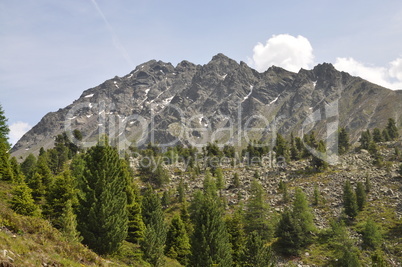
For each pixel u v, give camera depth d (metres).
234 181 114.56
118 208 38.75
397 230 71.75
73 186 49.62
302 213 75.00
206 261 39.56
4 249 16.61
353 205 80.69
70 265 19.78
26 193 42.97
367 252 65.56
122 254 39.97
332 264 62.38
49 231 24.53
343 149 142.00
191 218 78.06
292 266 61.38
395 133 156.62
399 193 89.50
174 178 130.38
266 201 96.56
